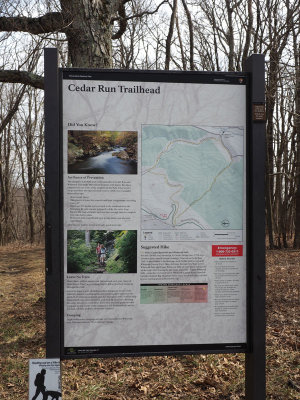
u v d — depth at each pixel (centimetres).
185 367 461
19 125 2967
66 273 285
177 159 294
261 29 1240
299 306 705
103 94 288
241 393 395
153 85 291
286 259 1292
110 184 288
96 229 288
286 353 485
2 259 1742
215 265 296
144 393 401
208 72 296
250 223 298
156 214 292
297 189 1639
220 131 297
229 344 297
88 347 286
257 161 293
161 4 934
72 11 606
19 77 631
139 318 290
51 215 279
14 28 656
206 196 296
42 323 668
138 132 290
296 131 1599
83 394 397
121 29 878
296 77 881
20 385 436
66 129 285
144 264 291
